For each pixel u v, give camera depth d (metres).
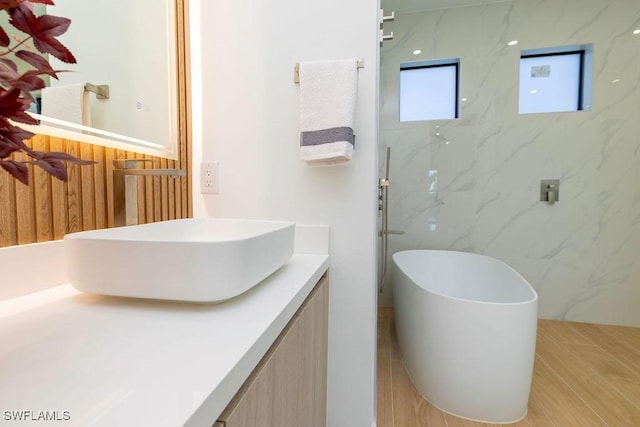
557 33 2.37
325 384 1.08
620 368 1.81
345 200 1.14
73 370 0.38
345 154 1.00
